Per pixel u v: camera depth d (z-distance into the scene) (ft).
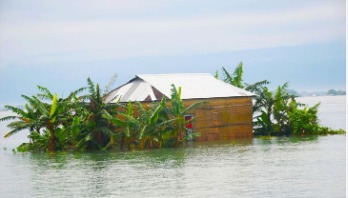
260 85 181.27
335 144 147.64
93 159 135.74
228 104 169.48
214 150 143.64
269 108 179.83
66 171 118.52
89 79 154.30
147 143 154.40
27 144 165.48
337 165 111.45
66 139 154.61
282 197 85.05
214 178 103.40
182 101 162.40
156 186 98.22
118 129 154.92
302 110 178.50
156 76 174.81
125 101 164.55
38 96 159.94
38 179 110.01
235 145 153.48
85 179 107.96
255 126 183.52
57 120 153.99
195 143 161.38
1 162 136.87
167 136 153.48
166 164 122.83
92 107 152.66
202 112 165.27
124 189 96.78
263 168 111.86
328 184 92.99
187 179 103.65
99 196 92.02
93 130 153.07
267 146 148.56
